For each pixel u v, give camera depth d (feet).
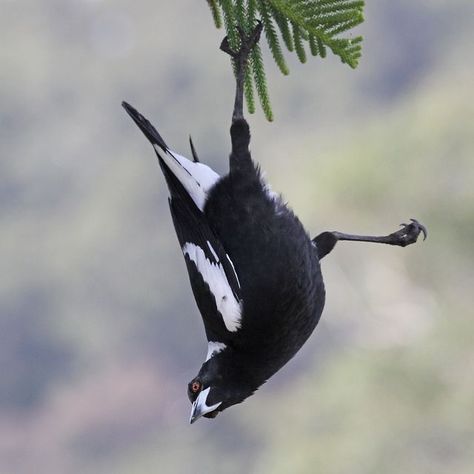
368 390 62.90
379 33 117.39
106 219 128.67
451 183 70.69
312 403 65.05
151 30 140.56
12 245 127.95
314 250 22.67
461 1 115.55
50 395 118.83
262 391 85.46
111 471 111.45
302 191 77.15
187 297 120.67
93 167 135.95
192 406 23.26
